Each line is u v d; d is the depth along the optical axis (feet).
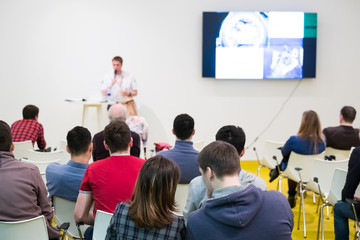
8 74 20.63
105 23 20.70
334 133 13.99
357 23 21.22
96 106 20.21
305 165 12.71
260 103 21.39
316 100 21.52
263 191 5.08
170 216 4.69
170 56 20.98
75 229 8.25
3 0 20.26
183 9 20.76
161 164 4.74
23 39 20.53
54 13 20.52
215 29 20.56
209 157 4.98
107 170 7.18
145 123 16.43
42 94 20.90
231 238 4.66
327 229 12.26
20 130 14.23
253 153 21.58
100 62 20.86
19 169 6.95
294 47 20.89
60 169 7.98
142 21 20.77
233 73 20.86
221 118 21.38
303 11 20.99
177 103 21.24
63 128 21.24
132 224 4.66
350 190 8.73
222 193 4.84
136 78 21.03
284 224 4.78
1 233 6.38
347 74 21.45
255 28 20.65
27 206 6.86
